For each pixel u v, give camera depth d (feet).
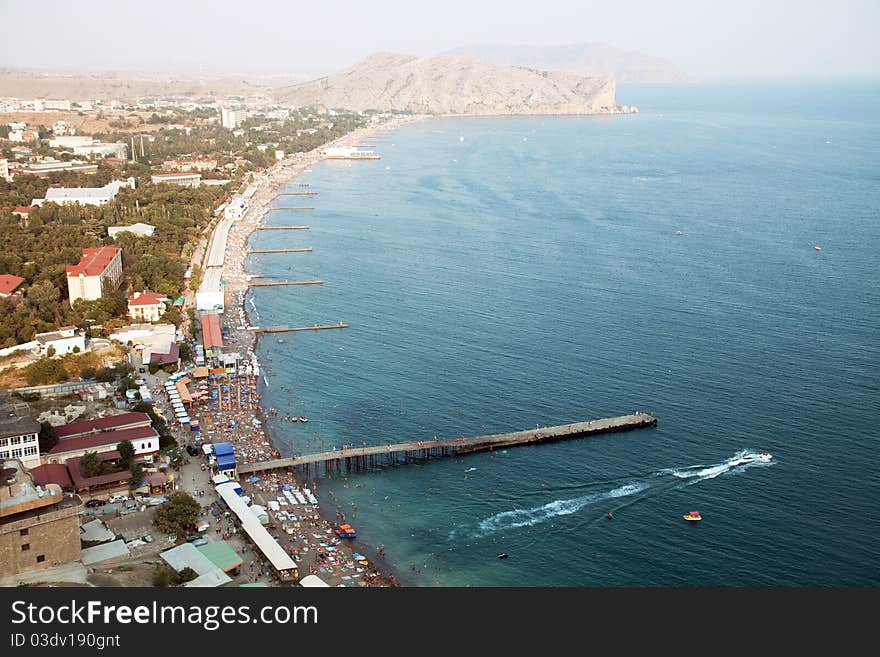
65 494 584.81
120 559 576.61
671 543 654.94
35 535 548.72
